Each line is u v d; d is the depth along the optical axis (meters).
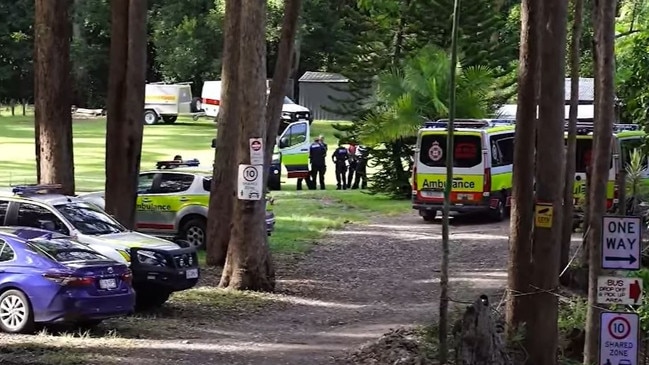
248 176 33.09
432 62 60.78
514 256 21.02
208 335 26.09
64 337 24.03
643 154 34.25
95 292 24.02
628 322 15.90
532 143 20.86
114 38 35.78
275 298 32.62
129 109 35.72
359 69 65.75
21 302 23.89
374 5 59.72
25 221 27.97
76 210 28.77
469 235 46.94
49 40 35.66
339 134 75.50
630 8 40.12
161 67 125.25
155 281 27.92
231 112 37.56
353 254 42.78
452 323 22.88
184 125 118.62
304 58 116.25
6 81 125.75
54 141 35.78
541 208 20.78
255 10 32.28
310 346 24.72
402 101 60.84
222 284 33.69
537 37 20.62
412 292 34.53
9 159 79.44
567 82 55.75
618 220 16.55
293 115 84.94
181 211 41.72
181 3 117.81
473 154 49.53
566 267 27.41
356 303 32.50
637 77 29.50
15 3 121.50
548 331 20.97
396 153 62.97
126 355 22.31
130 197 35.97
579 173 45.59
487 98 61.75
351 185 70.62
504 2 71.25
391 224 51.94
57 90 35.81
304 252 42.88
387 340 22.92
